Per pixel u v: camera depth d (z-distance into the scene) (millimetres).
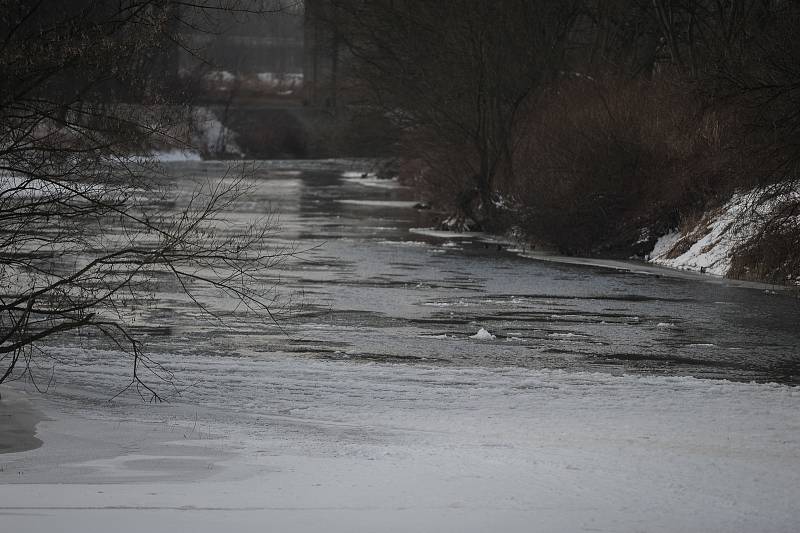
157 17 26266
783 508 15758
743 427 23938
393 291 52688
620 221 75875
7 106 25266
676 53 89438
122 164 26781
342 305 47344
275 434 21891
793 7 63844
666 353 37875
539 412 25469
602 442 21781
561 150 79375
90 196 26766
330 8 102375
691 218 72188
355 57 101188
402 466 18344
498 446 20922
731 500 16219
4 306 25641
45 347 33062
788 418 25172
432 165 103000
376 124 106938
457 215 92562
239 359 33062
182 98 28578
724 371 34812
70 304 29562
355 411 25234
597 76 90375
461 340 39281
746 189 69375
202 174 137000
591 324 44281
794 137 60438
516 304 49656
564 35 99750
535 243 77562
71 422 22359
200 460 18672
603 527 14070
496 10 94875
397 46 97875
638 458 19719
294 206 109750
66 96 26531
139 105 27156
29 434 20953
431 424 23781
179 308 44281
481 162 93812
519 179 86000
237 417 23922
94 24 26172
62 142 26266
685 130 76250
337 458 19078
